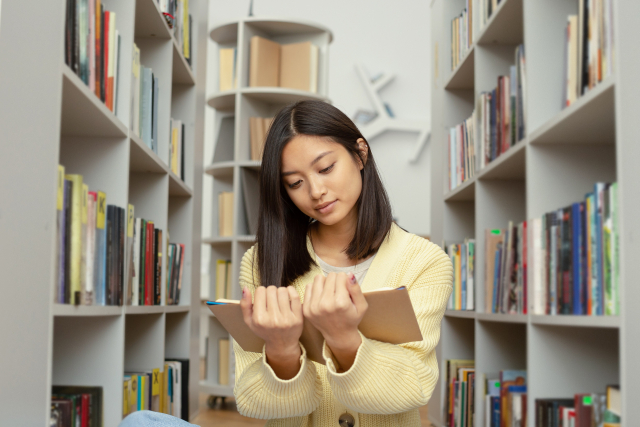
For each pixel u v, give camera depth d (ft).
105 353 5.49
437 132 10.22
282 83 12.54
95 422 5.28
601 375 5.42
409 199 19.62
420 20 20.21
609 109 4.48
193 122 9.45
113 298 5.26
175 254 8.39
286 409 3.00
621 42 3.86
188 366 8.68
